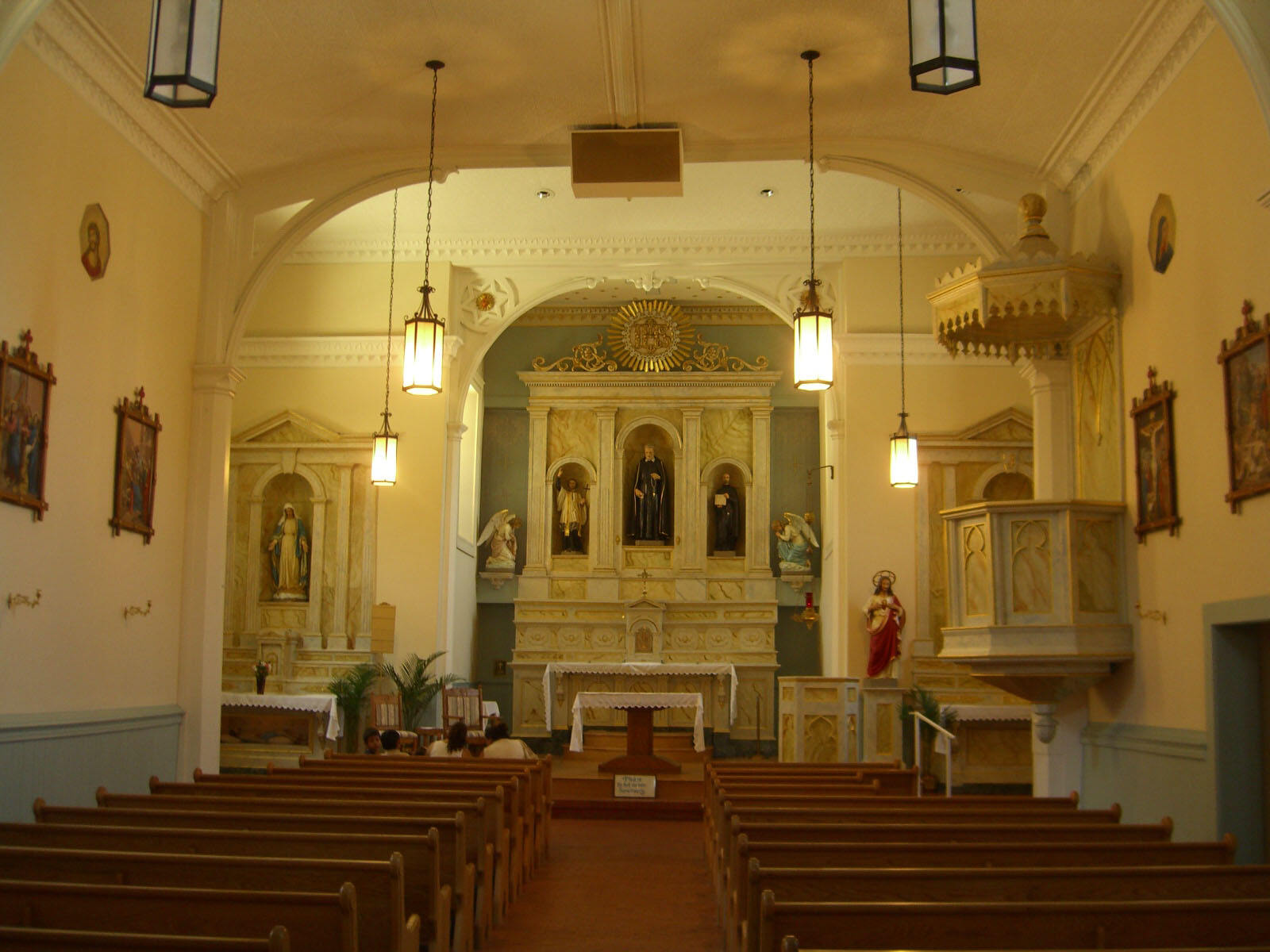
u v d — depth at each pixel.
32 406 7.96
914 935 4.20
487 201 16.27
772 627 20.50
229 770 16.06
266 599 17.33
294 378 17.42
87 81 8.70
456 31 8.91
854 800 7.65
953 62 5.20
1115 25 8.22
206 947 3.59
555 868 10.09
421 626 16.81
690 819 13.54
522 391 21.98
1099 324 9.52
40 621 8.11
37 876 4.93
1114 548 8.92
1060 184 10.41
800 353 8.95
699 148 10.87
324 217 11.19
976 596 9.16
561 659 20.52
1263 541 6.90
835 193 15.84
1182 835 7.83
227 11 8.55
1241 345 7.08
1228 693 7.46
